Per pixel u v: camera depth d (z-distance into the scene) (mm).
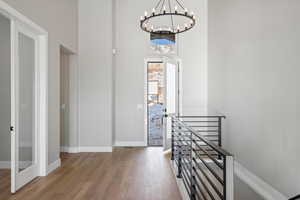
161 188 3035
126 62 5676
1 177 3447
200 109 5777
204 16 5746
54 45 3852
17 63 2883
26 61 3127
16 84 2861
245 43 3662
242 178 3703
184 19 5723
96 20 5082
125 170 3791
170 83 5301
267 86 2998
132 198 2729
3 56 3873
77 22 5023
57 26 3973
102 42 5074
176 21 5719
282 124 2674
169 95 5246
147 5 5676
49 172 3646
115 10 5633
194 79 5770
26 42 3137
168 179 3373
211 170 1875
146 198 2729
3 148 3889
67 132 5055
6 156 3891
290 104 2521
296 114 2422
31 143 3270
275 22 2801
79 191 2924
